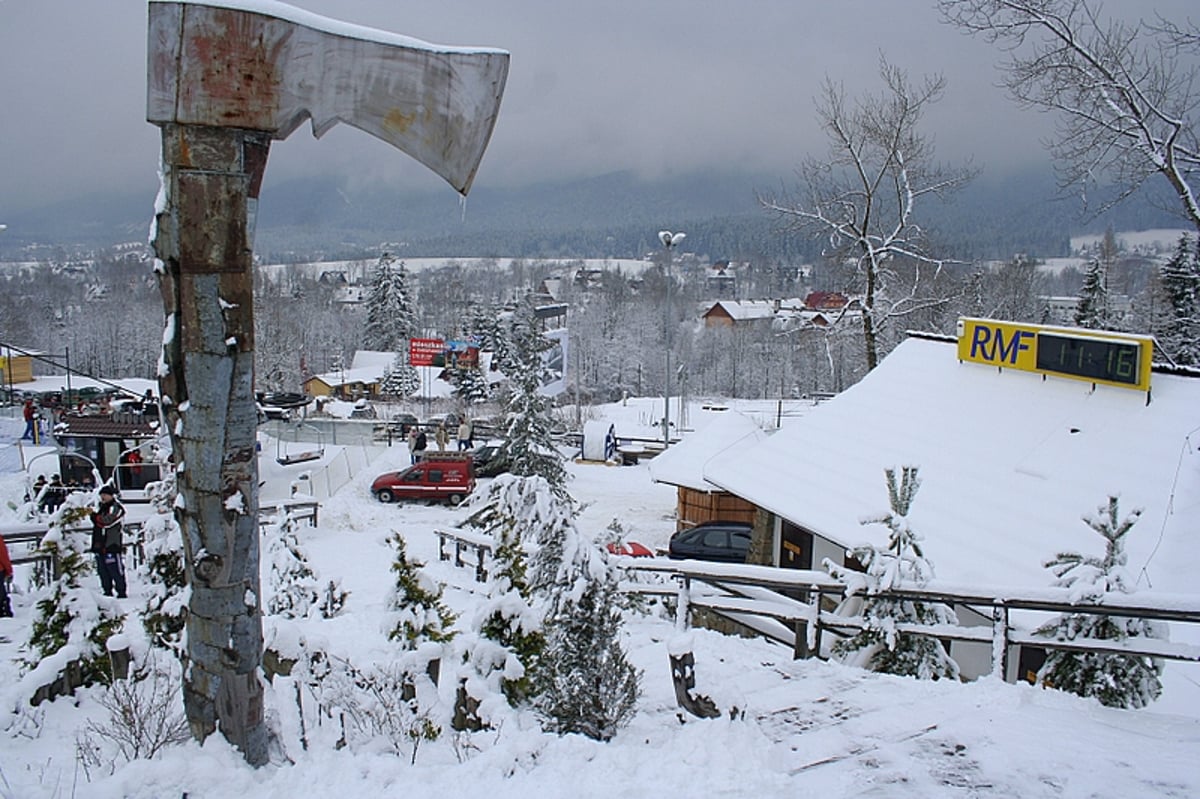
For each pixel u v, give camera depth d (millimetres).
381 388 73375
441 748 5113
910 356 19156
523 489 6078
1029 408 14805
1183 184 15086
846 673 7254
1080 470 12625
